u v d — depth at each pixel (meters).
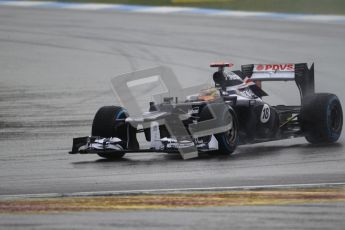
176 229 24.41
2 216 26.36
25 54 79.94
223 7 113.19
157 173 33.22
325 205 27.28
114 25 98.44
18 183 31.92
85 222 25.48
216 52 77.94
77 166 35.50
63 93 60.09
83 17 106.25
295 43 82.69
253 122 38.94
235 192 29.39
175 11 110.31
